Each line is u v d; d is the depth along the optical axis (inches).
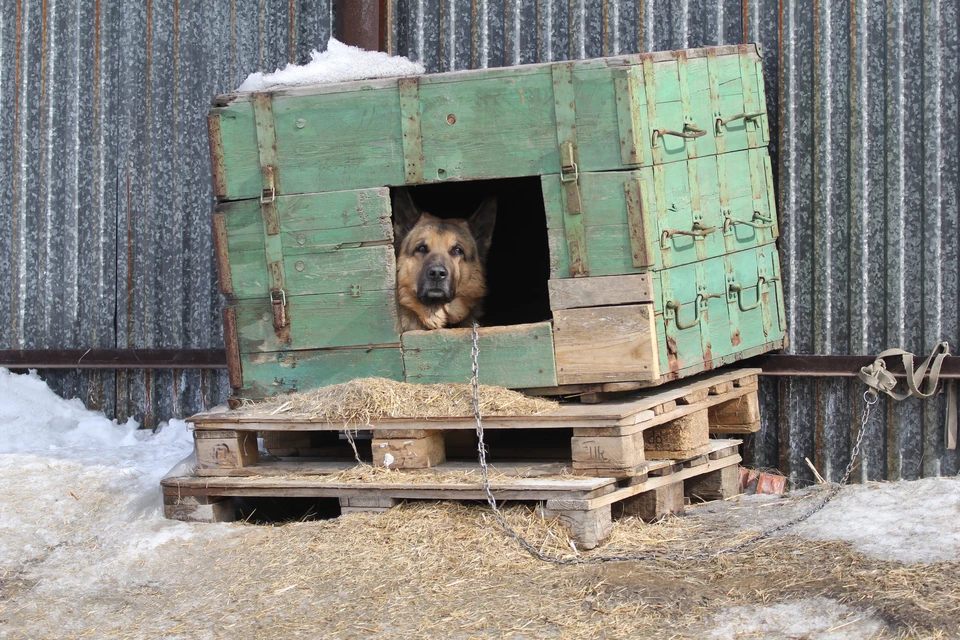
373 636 172.4
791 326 216.5
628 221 190.9
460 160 195.5
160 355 234.2
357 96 197.5
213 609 178.9
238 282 202.7
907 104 211.8
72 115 237.3
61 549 193.8
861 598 172.4
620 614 173.2
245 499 207.5
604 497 187.5
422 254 205.5
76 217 237.6
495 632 171.8
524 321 229.3
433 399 194.2
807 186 215.6
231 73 232.8
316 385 201.5
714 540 187.8
